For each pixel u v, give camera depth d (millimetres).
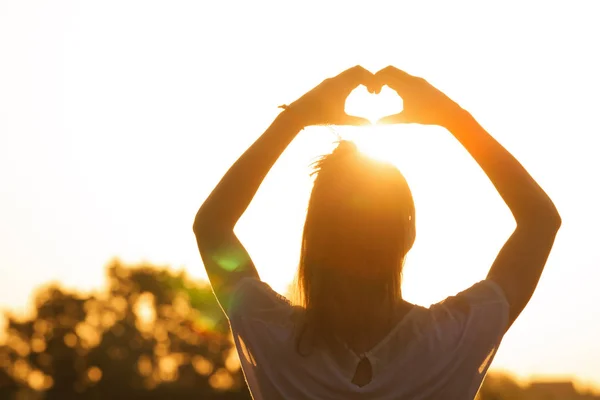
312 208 2861
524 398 68188
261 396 2900
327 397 2797
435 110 3033
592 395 77688
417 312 2848
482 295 2887
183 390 92000
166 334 96188
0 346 98188
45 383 97375
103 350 95688
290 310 2918
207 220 3043
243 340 2934
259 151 3039
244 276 3039
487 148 3035
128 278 98312
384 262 2822
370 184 2830
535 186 3029
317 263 2844
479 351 2834
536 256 2957
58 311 99250
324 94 3025
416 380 2789
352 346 2842
